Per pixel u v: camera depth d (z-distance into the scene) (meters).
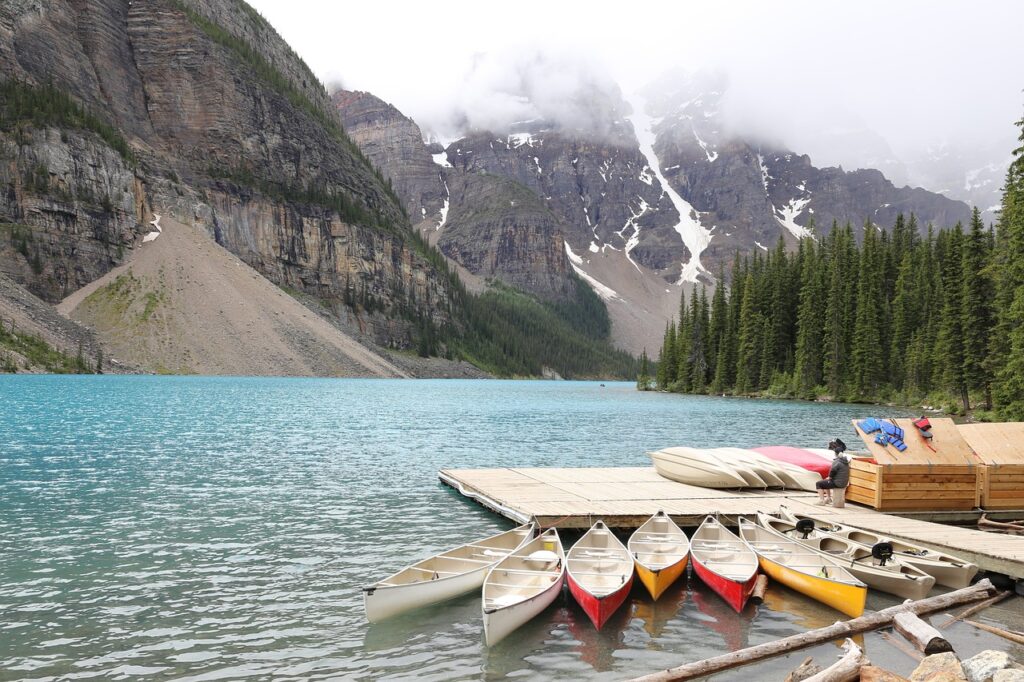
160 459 34.34
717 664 11.23
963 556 17.08
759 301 139.62
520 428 59.66
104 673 10.98
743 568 16.25
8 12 197.75
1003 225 67.44
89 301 161.75
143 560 17.33
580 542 17.73
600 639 12.95
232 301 179.62
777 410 91.88
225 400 80.25
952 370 83.44
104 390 89.62
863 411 89.88
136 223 186.62
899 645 12.71
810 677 10.17
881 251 129.75
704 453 27.42
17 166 166.00
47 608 13.88
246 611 13.95
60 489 26.34
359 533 20.59
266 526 21.17
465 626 13.45
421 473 32.28
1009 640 13.23
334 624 13.36
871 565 16.39
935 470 22.52
